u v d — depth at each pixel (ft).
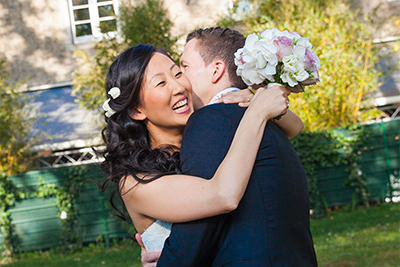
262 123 6.26
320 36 37.37
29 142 40.16
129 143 7.11
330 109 37.91
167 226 6.80
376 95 43.80
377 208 35.76
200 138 6.32
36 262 32.81
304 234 6.52
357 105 38.65
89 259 31.78
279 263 5.98
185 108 7.06
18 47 50.96
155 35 35.96
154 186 6.31
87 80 38.11
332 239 27.86
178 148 7.39
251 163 5.99
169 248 6.09
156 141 7.43
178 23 48.88
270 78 6.57
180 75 7.11
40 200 36.09
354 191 36.96
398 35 45.29
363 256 22.85
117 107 7.01
